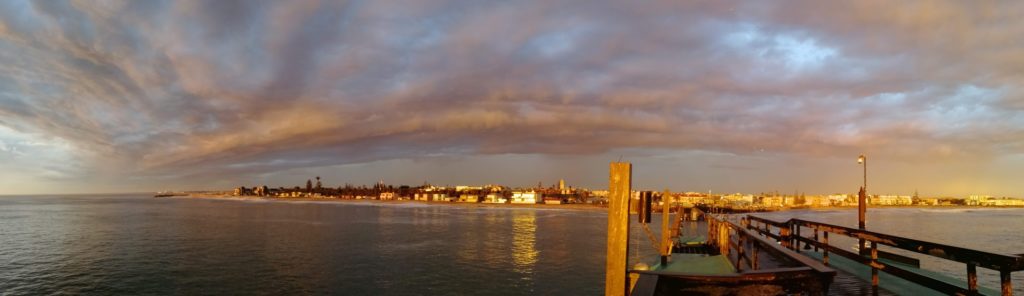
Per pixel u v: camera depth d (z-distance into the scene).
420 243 61.31
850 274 11.34
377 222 102.38
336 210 168.38
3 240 63.25
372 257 48.75
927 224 106.75
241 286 35.44
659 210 153.88
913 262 12.77
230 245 58.31
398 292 33.72
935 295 9.09
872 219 134.88
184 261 46.00
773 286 7.38
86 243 59.88
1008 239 66.69
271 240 64.19
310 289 34.56
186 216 119.88
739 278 7.36
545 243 62.00
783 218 154.12
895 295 9.12
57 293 33.59
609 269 7.68
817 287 7.38
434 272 40.69
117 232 74.62
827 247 12.16
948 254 6.91
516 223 102.44
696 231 82.69
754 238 10.16
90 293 33.53
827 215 175.62
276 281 37.12
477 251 53.62
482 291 34.03
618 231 7.71
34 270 41.53
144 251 52.62
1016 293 24.86
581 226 93.88
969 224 106.62
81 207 181.62
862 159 29.06
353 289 34.56
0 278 38.25
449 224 97.62
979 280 27.91
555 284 36.22
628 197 7.70
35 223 93.38
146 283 36.44
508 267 43.09
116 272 40.56
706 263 15.75
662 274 7.62
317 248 55.72
